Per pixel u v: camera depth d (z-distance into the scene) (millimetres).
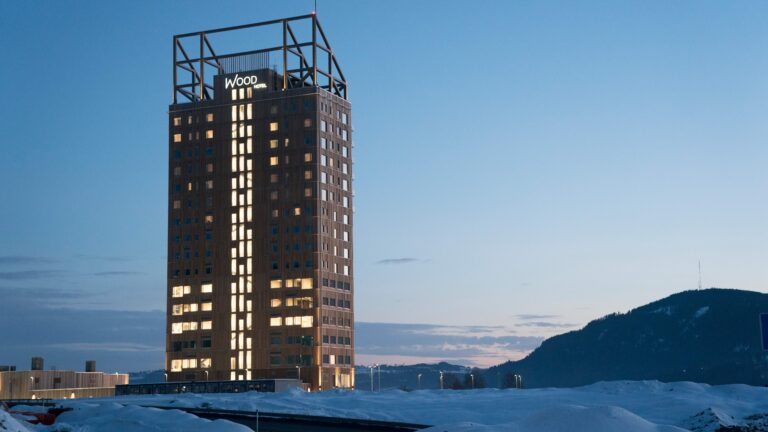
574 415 71562
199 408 124938
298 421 106562
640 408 116875
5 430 53875
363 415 116812
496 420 109812
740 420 98812
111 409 106500
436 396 151625
